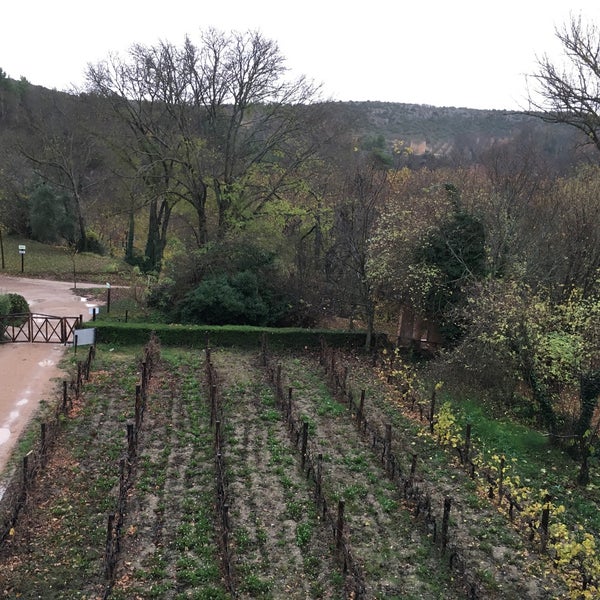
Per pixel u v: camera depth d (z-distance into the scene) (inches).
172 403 647.8
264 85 1152.8
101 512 432.1
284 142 1200.2
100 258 1624.0
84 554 384.8
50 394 655.1
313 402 682.8
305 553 399.2
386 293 917.2
